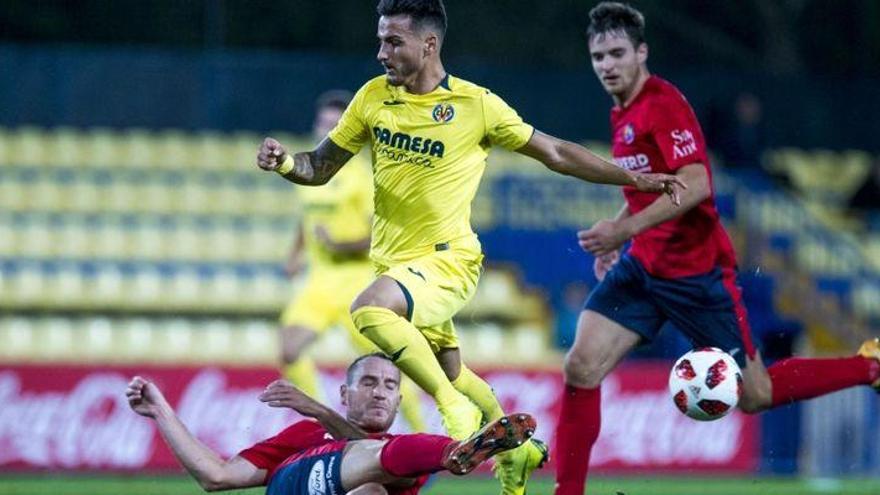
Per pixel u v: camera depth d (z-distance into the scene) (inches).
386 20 920.3
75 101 2347.4
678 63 2787.9
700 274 1083.9
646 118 1072.2
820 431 1909.4
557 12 2682.1
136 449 1786.4
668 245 1082.1
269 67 2384.4
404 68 922.7
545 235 2314.2
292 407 939.3
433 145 929.5
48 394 1779.0
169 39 2455.7
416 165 933.8
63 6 2444.6
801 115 2620.6
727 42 2800.2
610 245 1040.2
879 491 1755.7
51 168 2455.7
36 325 2242.9
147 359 2124.8
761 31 2810.0
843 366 1122.7
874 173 2513.5
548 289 2303.2
